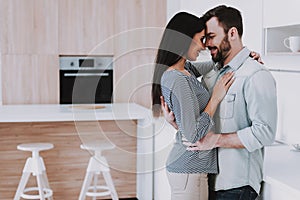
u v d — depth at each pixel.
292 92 3.20
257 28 3.50
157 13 5.80
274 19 3.22
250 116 2.33
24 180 4.19
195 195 2.17
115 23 5.72
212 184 2.33
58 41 5.60
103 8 5.68
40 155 4.66
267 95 2.30
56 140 4.67
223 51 2.46
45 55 5.59
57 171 4.71
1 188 4.62
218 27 2.45
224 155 2.26
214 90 1.87
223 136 2.26
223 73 2.39
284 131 3.32
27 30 5.52
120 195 4.89
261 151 2.40
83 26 5.64
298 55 2.94
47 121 4.52
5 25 5.48
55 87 5.64
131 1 5.74
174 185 2.17
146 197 4.42
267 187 2.39
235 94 2.34
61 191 4.75
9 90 5.54
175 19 1.57
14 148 4.60
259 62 2.47
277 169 2.39
